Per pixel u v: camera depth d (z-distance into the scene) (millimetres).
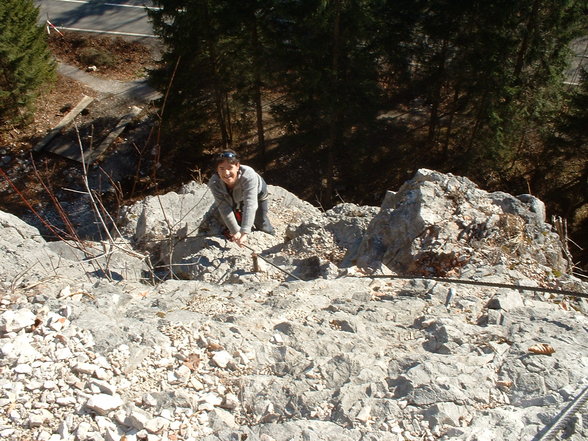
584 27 18500
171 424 2846
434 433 2801
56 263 5434
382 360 3418
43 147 25281
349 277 5059
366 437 2746
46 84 26828
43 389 2980
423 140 24188
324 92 18219
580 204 21000
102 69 28984
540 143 23234
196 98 22531
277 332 3803
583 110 18312
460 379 3135
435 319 3951
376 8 18438
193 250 6816
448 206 5762
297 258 6438
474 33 18984
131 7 31734
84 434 2732
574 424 2732
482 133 20234
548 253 5449
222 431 2809
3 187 23969
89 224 20938
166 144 25484
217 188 5465
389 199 6441
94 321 3576
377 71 19500
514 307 4230
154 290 4992
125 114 26922
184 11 20625
